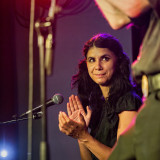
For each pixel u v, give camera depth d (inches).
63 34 200.5
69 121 105.4
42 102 69.5
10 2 200.8
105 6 66.6
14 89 208.7
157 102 59.1
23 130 208.2
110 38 114.7
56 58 202.1
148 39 61.9
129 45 183.9
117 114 112.0
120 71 113.2
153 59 59.8
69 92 199.3
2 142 205.5
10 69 206.7
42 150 68.1
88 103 125.8
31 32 72.7
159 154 57.2
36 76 204.2
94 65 113.7
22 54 207.6
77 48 197.9
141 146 59.2
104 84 114.3
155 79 60.1
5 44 204.7
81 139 107.7
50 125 202.4
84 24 196.1
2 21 202.7
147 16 63.1
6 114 205.3
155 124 58.0
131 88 112.3
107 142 114.1
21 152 207.5
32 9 73.0
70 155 198.2
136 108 109.3
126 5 62.6
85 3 193.9
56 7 71.9
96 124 121.5
